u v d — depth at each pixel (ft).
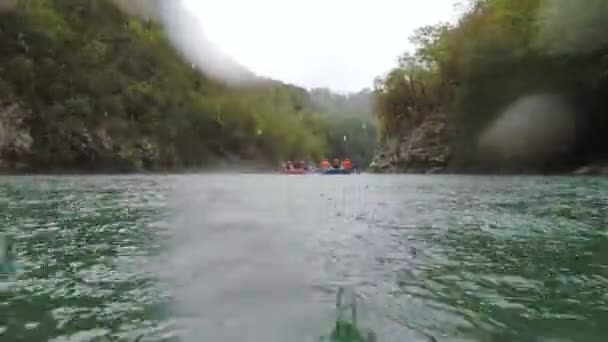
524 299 14.24
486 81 118.01
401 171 147.64
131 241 24.40
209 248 21.68
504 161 116.47
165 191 66.39
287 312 12.68
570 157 107.65
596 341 11.05
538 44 101.24
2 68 149.89
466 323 12.16
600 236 25.40
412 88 156.04
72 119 164.96
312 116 413.39
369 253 21.30
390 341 10.82
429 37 150.41
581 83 100.73
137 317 12.52
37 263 19.34
